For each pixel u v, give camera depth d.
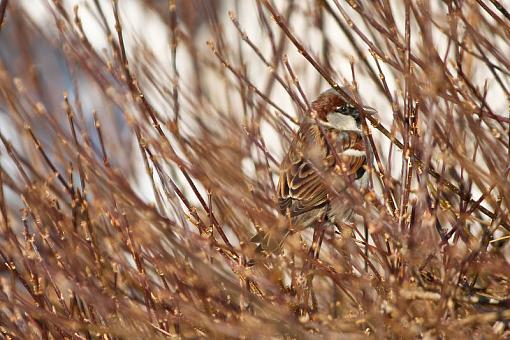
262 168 10.16
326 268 8.66
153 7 16.14
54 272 8.92
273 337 8.46
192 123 12.04
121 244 9.03
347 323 8.53
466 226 10.38
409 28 8.94
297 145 10.69
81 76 16.81
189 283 8.78
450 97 9.05
